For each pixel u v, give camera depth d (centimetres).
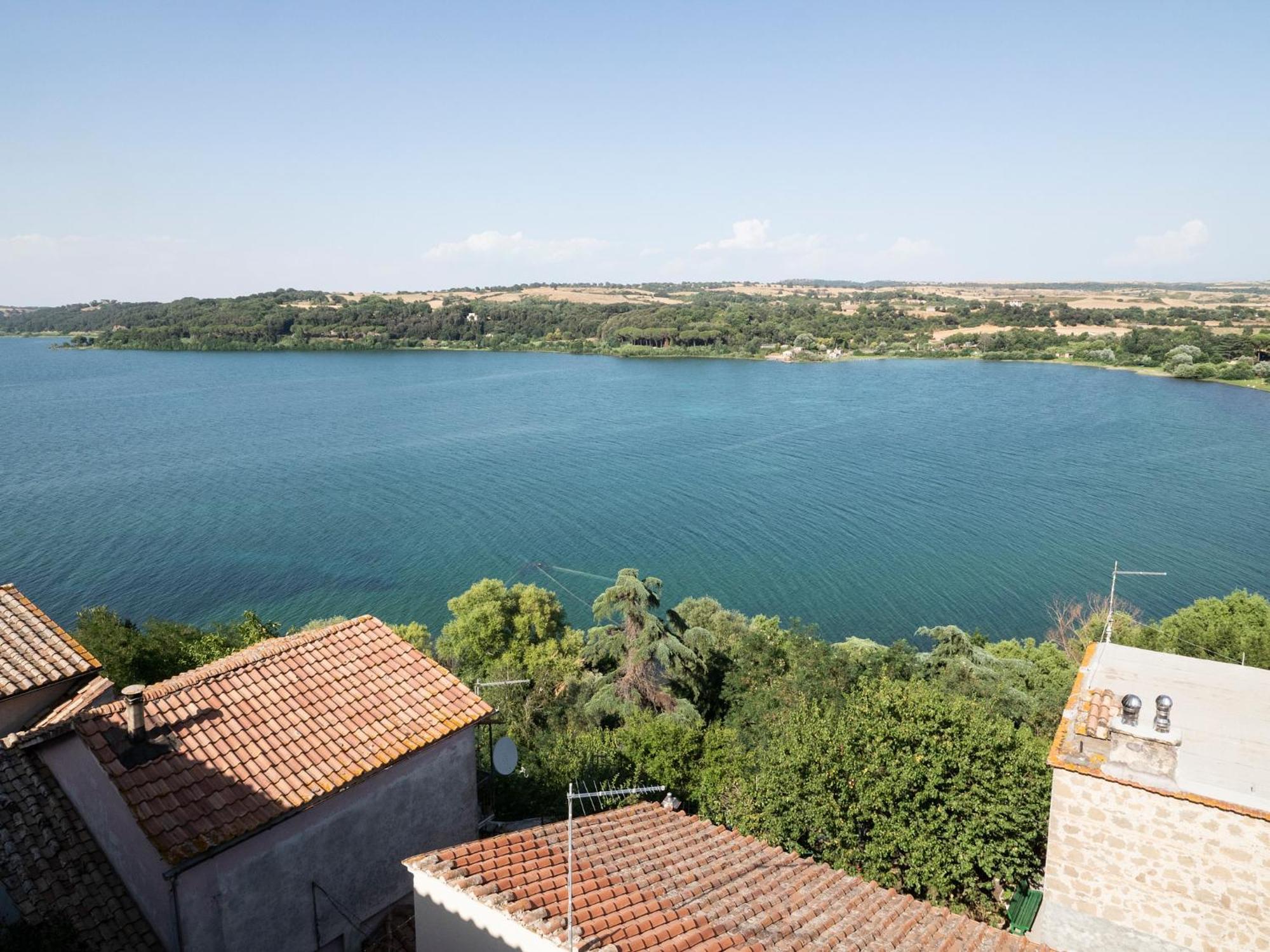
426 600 7875
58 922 1482
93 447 14025
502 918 1195
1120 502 10956
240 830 1440
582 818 1784
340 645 2002
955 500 11188
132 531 9519
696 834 1761
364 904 1684
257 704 1750
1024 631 7394
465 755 1889
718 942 1209
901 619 7675
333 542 9400
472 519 10388
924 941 1373
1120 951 1495
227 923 1450
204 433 15312
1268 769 1466
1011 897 2094
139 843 1453
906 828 2108
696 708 4084
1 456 13162
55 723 1809
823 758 2267
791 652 4253
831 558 9131
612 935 1170
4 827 1630
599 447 14350
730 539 9744
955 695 3638
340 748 1684
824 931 1348
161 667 3288
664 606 7700
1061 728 1622
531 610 5703
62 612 7206
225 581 8144
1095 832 1498
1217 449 13638
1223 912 1403
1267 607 5028
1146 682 1806
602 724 3953
